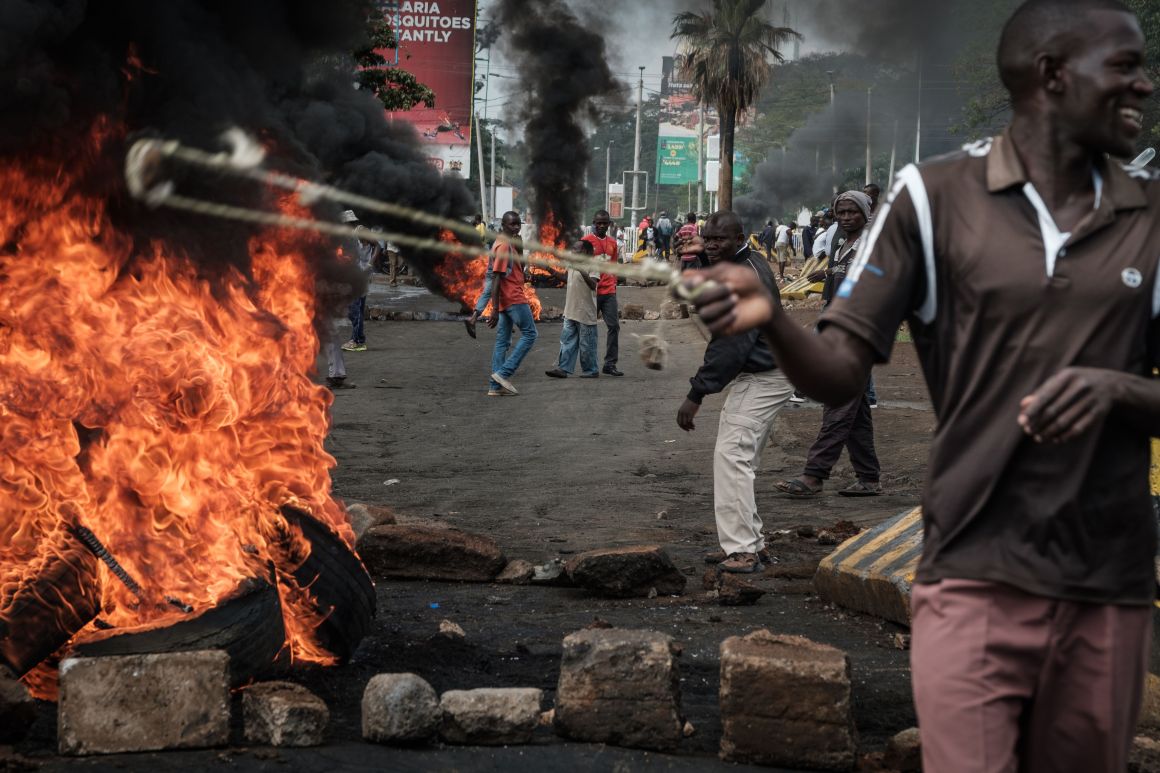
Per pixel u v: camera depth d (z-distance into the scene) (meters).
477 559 6.62
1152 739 4.02
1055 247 2.31
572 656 4.04
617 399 14.73
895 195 2.44
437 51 31.14
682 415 6.77
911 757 3.85
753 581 6.65
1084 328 2.30
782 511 8.77
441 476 10.20
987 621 2.32
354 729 4.12
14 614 4.12
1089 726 2.34
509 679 4.82
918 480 9.95
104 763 3.65
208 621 4.34
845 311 2.41
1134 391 2.20
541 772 3.78
